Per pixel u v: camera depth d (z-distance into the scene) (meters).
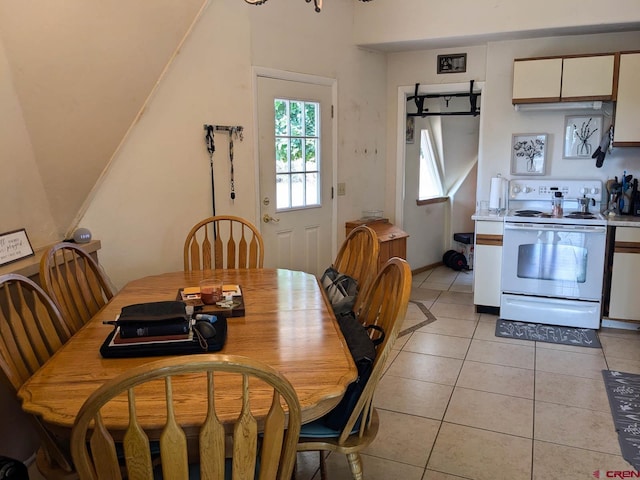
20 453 2.19
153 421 1.22
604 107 4.11
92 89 2.50
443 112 5.36
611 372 3.11
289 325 1.86
